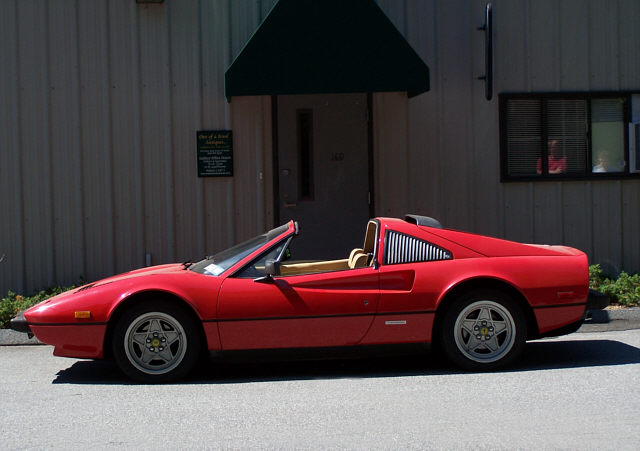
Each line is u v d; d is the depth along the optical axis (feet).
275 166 34.37
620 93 35.58
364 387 19.42
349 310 20.01
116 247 33.76
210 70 33.96
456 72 34.88
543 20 35.22
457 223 34.94
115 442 15.26
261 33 29.73
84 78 33.47
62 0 33.19
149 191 33.86
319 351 20.11
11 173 33.30
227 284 20.04
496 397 18.02
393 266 20.40
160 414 17.22
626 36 35.60
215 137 33.99
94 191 33.63
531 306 20.44
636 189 35.78
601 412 16.67
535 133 35.45
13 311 27.91
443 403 17.61
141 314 19.92
